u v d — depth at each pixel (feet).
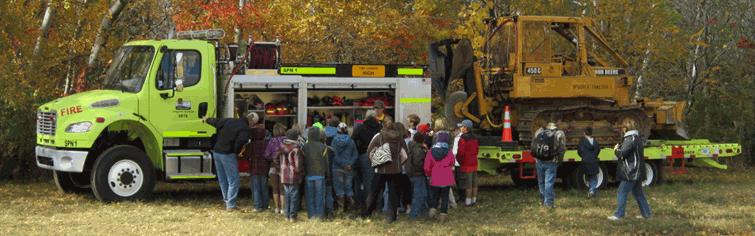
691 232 27.37
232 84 36.63
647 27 61.31
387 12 53.11
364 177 32.58
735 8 70.08
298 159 28.96
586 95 44.11
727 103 64.80
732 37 69.21
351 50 59.16
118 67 36.65
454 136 35.60
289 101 39.11
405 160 29.07
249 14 50.44
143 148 37.47
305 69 38.06
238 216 30.96
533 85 42.45
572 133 43.91
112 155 33.60
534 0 59.82
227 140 32.01
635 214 31.96
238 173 32.78
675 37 63.41
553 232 27.32
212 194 40.50
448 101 45.01
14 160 44.62
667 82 66.18
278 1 51.88
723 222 29.73
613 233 27.30
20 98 43.50
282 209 31.60
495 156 39.83
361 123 33.53
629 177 29.60
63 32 46.85
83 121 33.47
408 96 40.14
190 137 35.94
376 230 27.45
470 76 43.96
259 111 37.76
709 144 47.93
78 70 50.34
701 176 54.60
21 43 43.91
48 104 34.83
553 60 46.29
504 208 34.27
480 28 52.75
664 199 37.99
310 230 27.09
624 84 45.98
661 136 52.85
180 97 35.42
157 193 40.37
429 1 52.54
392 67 40.22
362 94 40.88
